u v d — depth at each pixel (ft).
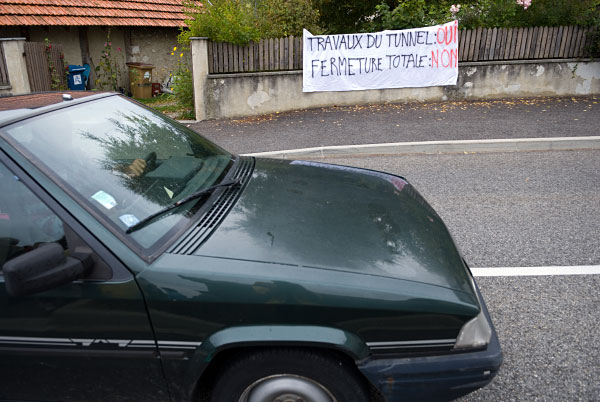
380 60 34.06
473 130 27.04
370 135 27.09
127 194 7.32
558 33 34.30
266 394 6.59
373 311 6.23
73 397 6.86
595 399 8.16
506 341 9.71
